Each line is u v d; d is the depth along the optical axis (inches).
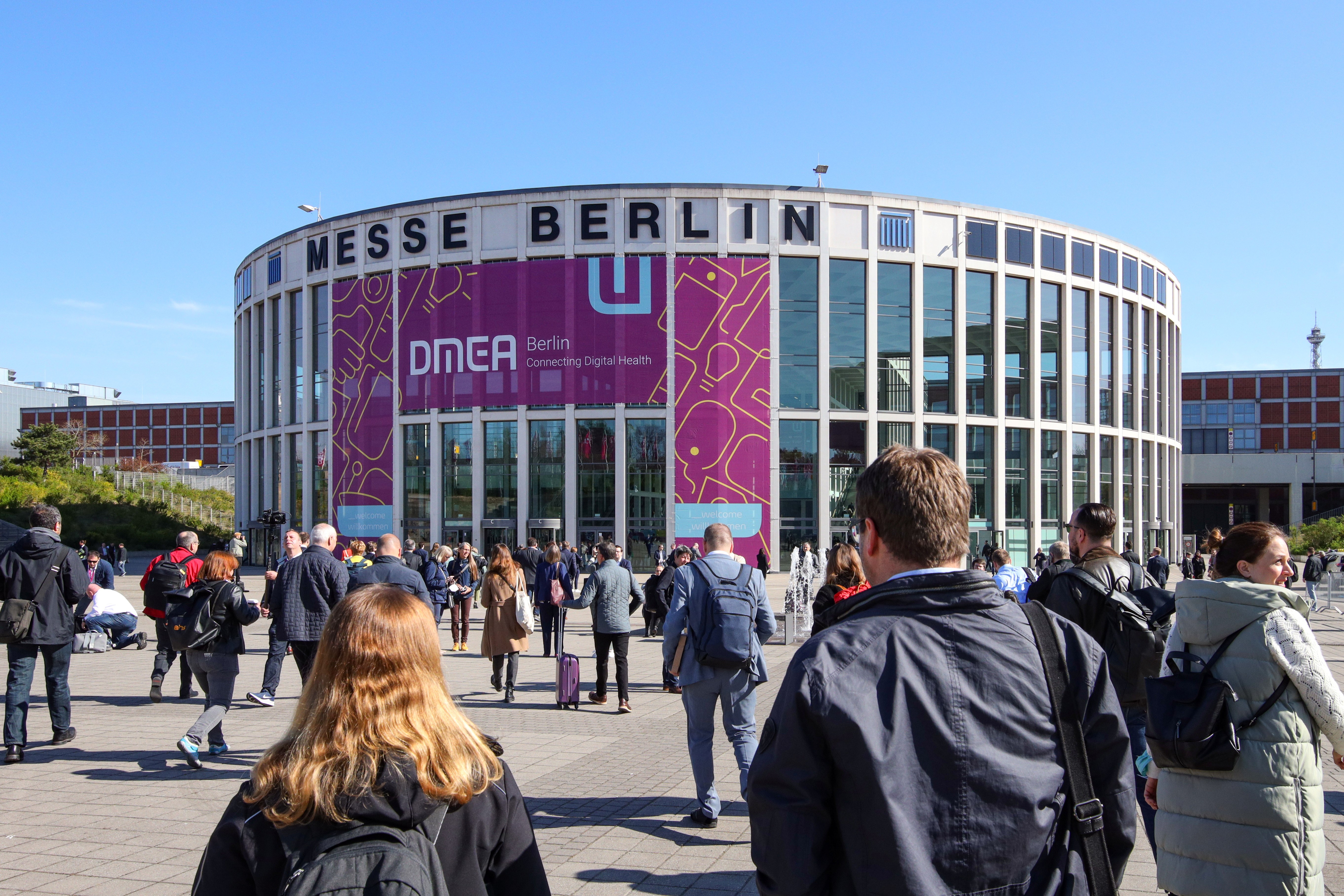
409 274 1649.9
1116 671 192.1
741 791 262.4
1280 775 131.7
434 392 1621.6
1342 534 1983.3
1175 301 2050.9
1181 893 136.9
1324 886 150.2
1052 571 209.2
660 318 1560.0
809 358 1572.3
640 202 1578.5
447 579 666.2
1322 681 131.5
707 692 244.8
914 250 1611.7
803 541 1551.4
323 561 324.2
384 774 73.0
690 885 200.2
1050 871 79.7
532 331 1581.0
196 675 326.3
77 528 2240.4
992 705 80.0
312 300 1786.4
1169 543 1988.2
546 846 226.2
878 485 90.9
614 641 414.3
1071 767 81.7
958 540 88.4
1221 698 131.9
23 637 314.7
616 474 1551.4
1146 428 1898.4
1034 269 1695.4
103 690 478.9
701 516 1535.4
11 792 276.5
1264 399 3142.2
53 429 2903.5
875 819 76.1
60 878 204.4
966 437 1627.7
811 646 84.2
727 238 1571.1
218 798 269.7
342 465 1706.4
